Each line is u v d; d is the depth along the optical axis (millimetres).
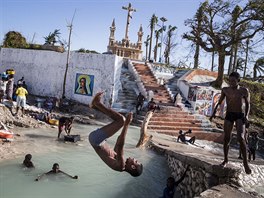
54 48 33406
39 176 9633
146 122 15859
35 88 28375
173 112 23797
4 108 16547
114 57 24391
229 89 7410
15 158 10969
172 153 12898
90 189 9539
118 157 3400
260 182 11672
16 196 8188
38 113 19344
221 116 28047
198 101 26312
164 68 30969
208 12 28953
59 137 15008
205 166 9211
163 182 11656
